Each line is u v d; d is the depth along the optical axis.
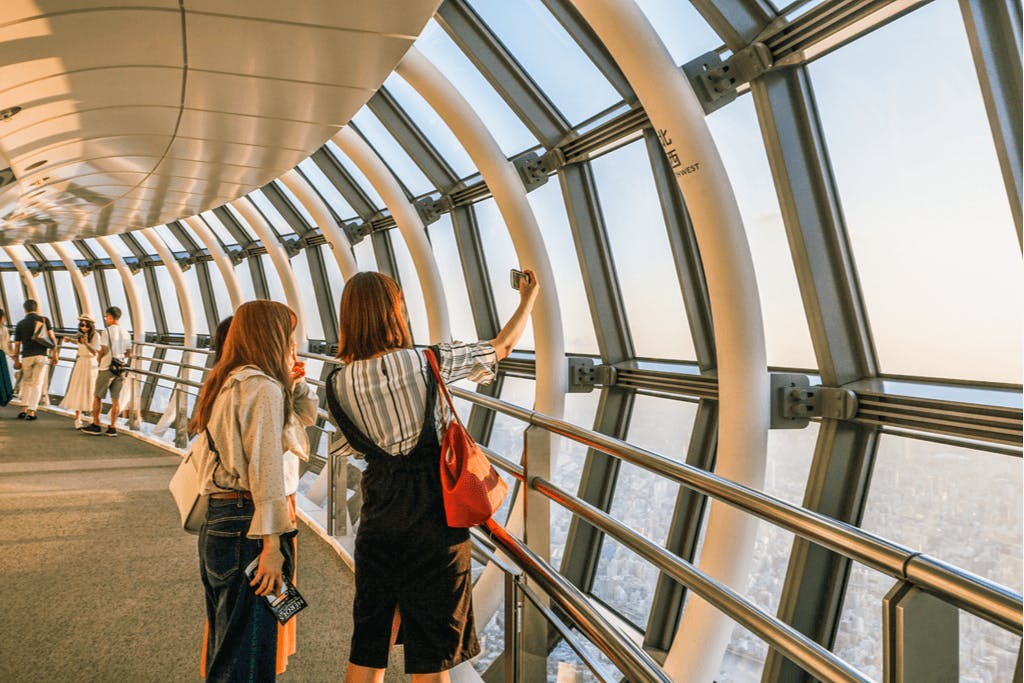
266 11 3.71
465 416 10.55
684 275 6.84
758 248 6.16
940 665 0.92
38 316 11.03
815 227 5.29
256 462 2.05
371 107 9.48
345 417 1.95
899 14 4.60
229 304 16.77
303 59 4.38
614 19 5.36
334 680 2.78
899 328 5.14
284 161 7.10
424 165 9.74
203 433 2.20
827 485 5.25
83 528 4.95
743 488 1.32
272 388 2.11
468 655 1.99
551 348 7.92
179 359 17.80
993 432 4.27
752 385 5.44
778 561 5.98
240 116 5.54
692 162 5.34
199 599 3.68
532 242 7.82
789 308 6.06
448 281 11.15
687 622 5.81
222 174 7.66
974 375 4.75
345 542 4.27
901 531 5.06
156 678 2.85
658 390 7.31
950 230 4.70
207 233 14.30
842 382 5.32
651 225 7.31
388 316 2.00
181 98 5.07
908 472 4.98
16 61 4.06
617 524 1.70
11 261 21.27
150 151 6.60
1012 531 4.43
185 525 2.28
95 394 9.38
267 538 2.07
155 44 4.06
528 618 2.19
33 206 8.87
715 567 5.65
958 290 4.74
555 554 8.45
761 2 5.11
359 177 11.42
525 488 2.32
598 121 7.23
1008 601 0.80
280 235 14.20
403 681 2.70
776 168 5.27
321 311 14.05
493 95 8.20
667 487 7.24
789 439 5.95
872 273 5.21
